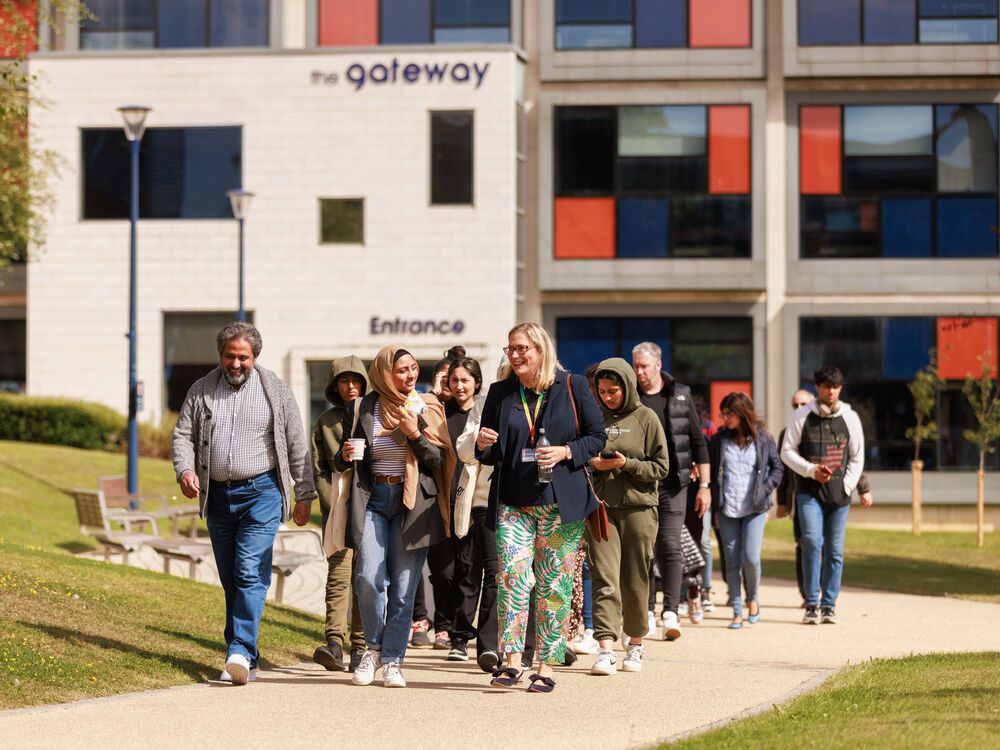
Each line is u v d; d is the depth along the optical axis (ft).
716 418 222.69
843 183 223.30
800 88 223.30
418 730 51.96
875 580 128.98
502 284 216.33
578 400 62.64
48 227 221.87
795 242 223.30
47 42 227.20
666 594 82.99
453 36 223.92
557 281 221.05
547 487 61.62
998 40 221.05
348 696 59.93
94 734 50.16
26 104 186.19
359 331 218.18
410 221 217.97
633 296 222.69
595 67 222.48
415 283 217.77
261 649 72.49
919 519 206.69
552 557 62.54
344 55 219.20
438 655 77.46
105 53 221.87
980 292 222.48
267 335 219.20
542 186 221.87
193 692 60.13
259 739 49.83
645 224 221.66
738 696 60.75
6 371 238.48
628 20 222.89
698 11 222.89
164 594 86.99
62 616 71.87
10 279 237.66
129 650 66.80
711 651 78.84
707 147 222.28
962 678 61.98
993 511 221.66
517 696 60.64
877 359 223.10
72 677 59.88
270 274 219.61
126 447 213.46
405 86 218.38
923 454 222.48
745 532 94.32
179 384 221.66
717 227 221.46
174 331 221.66
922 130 223.30
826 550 96.12
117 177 222.28
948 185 223.30
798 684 64.54
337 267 218.59
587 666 71.87
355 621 69.36
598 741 49.88
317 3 224.33
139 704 56.59
